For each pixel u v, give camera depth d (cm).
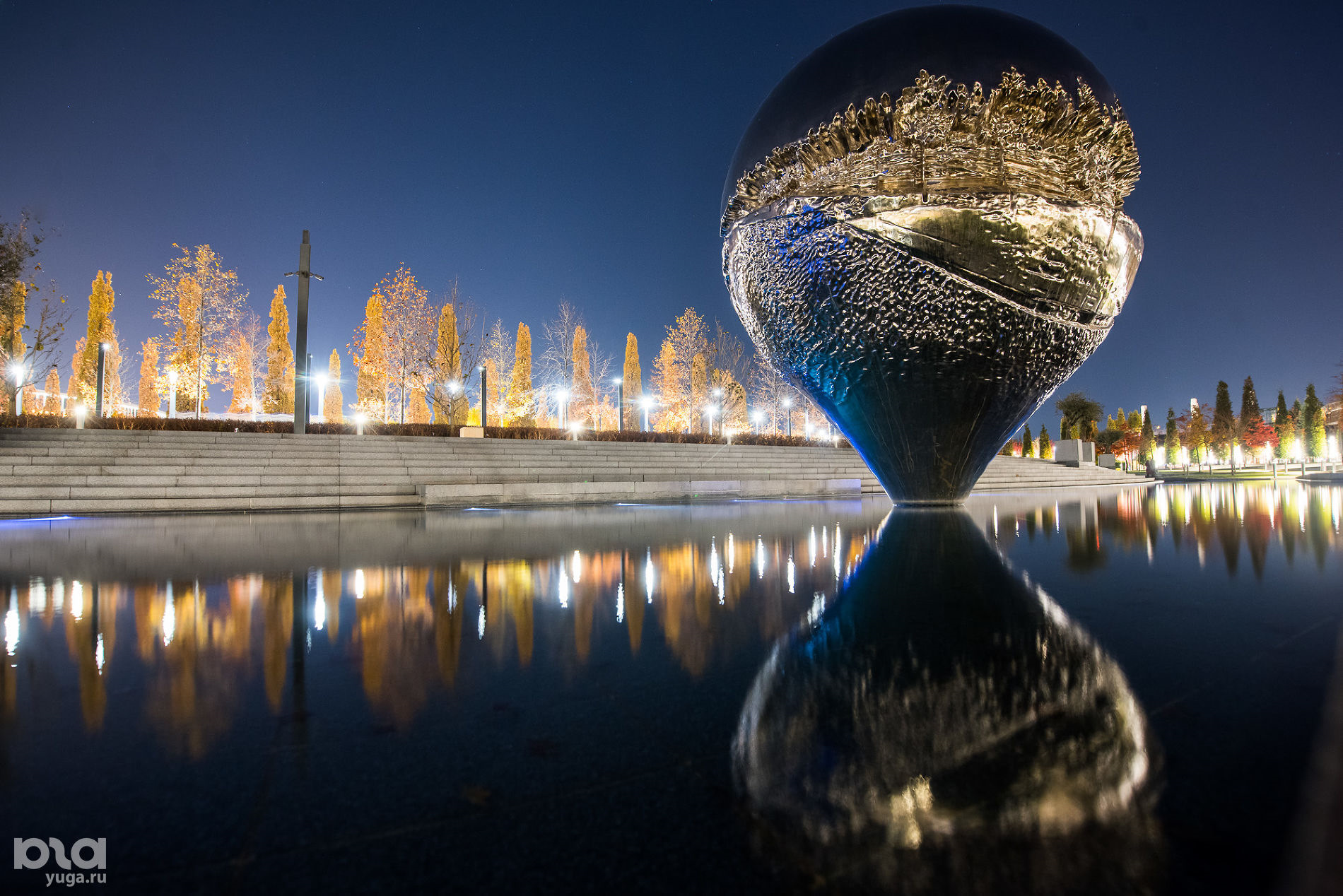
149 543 660
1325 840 122
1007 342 762
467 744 171
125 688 219
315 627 301
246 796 145
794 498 1577
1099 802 137
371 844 126
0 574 462
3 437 1316
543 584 408
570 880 114
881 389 828
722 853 122
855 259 747
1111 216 721
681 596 365
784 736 173
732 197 832
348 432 2002
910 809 136
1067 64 693
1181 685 208
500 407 3922
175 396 2991
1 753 167
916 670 225
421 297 3155
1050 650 247
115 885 113
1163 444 5997
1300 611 312
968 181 693
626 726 182
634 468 1875
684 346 3997
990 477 1966
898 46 700
